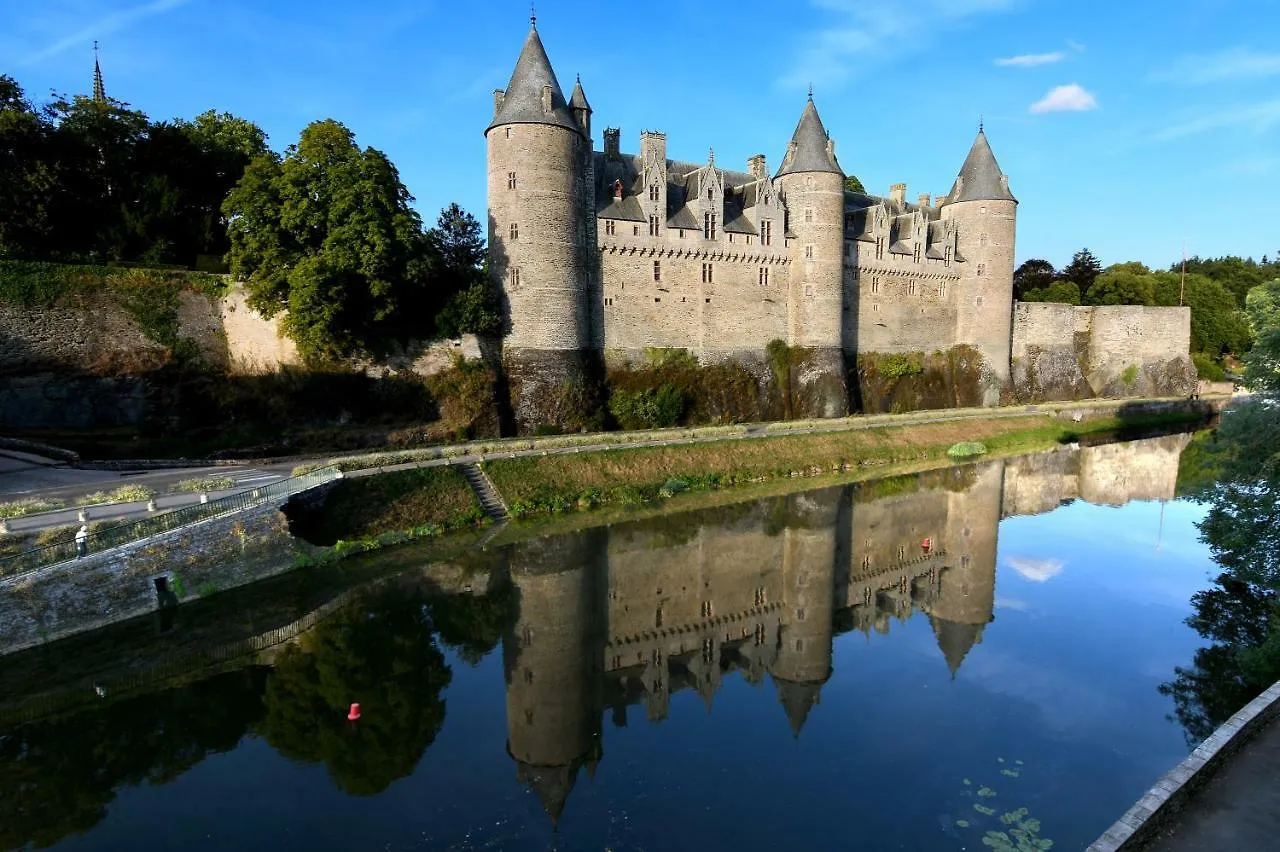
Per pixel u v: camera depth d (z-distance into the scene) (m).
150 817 13.02
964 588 25.38
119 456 32.31
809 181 52.69
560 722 16.52
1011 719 16.44
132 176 41.00
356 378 38.53
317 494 27.33
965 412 57.06
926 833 12.41
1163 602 23.81
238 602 22.06
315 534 26.34
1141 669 18.88
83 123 40.59
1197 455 48.94
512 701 17.55
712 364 50.97
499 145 42.72
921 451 48.03
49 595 18.80
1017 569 27.48
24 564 18.55
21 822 12.95
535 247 42.41
